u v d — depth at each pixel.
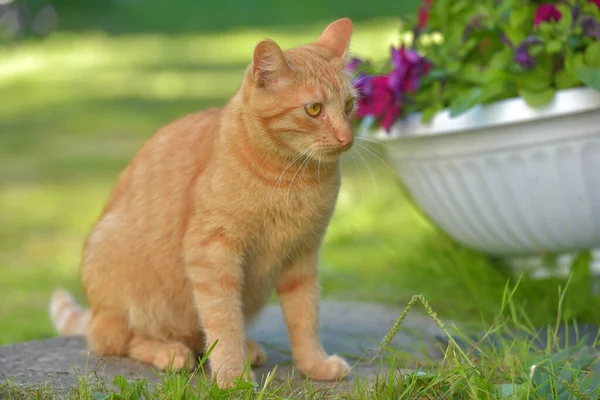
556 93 4.42
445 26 5.32
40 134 13.07
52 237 8.33
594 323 4.67
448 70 4.93
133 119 13.53
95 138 12.56
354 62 5.30
